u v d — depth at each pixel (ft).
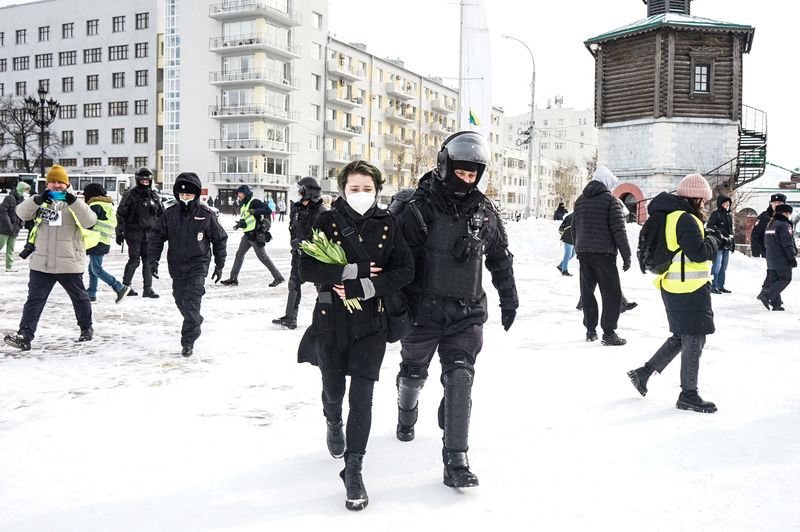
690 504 9.91
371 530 9.06
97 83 220.23
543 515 9.53
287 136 195.52
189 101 195.52
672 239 14.89
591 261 22.49
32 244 21.76
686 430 13.41
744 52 87.45
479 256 11.22
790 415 14.46
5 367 18.75
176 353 20.80
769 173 140.67
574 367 19.02
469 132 11.02
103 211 31.04
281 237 90.02
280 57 191.01
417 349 11.36
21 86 233.55
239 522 9.30
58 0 224.74
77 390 16.33
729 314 30.22
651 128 85.81
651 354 20.92
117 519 9.41
